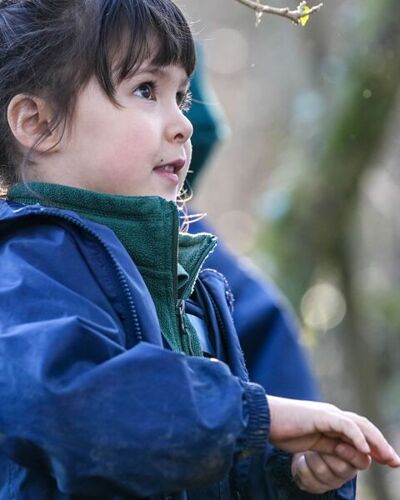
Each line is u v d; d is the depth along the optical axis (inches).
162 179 139.5
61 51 137.9
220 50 712.4
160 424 118.6
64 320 121.6
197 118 240.5
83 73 136.9
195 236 145.2
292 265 405.4
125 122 137.1
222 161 718.5
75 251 132.0
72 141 138.0
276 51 698.8
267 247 407.5
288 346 229.1
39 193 137.0
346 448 127.9
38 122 139.8
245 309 229.8
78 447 117.4
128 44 137.3
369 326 496.4
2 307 126.5
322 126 414.6
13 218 133.4
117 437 117.8
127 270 131.6
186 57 142.4
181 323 140.6
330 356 513.3
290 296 401.4
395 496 483.8
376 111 407.8
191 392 120.3
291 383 225.9
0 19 142.6
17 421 118.0
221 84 721.6
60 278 129.8
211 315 147.8
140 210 136.1
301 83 525.0
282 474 139.3
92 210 136.3
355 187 412.8
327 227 410.9
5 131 142.1
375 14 402.9
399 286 644.7
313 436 127.6
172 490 120.1
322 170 411.8
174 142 140.0
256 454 125.2
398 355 510.9
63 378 118.7
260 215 417.7
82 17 137.8
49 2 140.4
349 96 408.8
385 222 647.1
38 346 119.7
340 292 448.5
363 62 405.4
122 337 128.7
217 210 710.5
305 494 139.8
